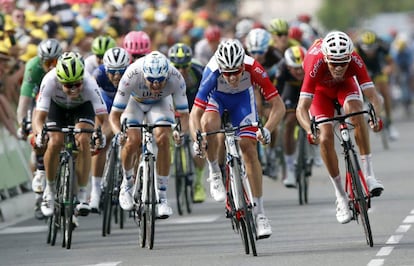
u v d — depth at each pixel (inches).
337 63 1069.1
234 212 1072.8
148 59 1111.0
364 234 1170.6
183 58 1429.6
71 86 1148.5
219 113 1151.0
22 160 1614.2
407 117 3334.2
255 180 1077.1
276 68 1648.6
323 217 1328.7
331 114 1171.9
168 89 1176.2
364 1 7445.9
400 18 5300.2
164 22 2514.8
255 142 1089.4
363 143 1143.6
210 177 1167.6
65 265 1058.1
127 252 1122.7
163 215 1158.3
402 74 3371.1
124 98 1175.6
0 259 1125.1
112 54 1270.9
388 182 1668.3
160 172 1163.9
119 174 1290.6
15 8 1873.8
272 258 1036.5
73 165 1168.8
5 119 1530.5
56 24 1830.7
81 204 1193.4
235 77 1048.8
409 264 967.6
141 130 1193.4
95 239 1239.5
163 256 1082.7
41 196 1437.0
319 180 1775.3
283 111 1105.4
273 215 1374.3
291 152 1578.5
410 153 2148.1
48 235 1228.5
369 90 1114.7
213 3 3159.5
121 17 2100.1
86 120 1227.2
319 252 1062.4
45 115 1201.4
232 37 2391.7
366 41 2148.1
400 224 1232.2
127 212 1445.6
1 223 1445.6
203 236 1219.9
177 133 1132.5
